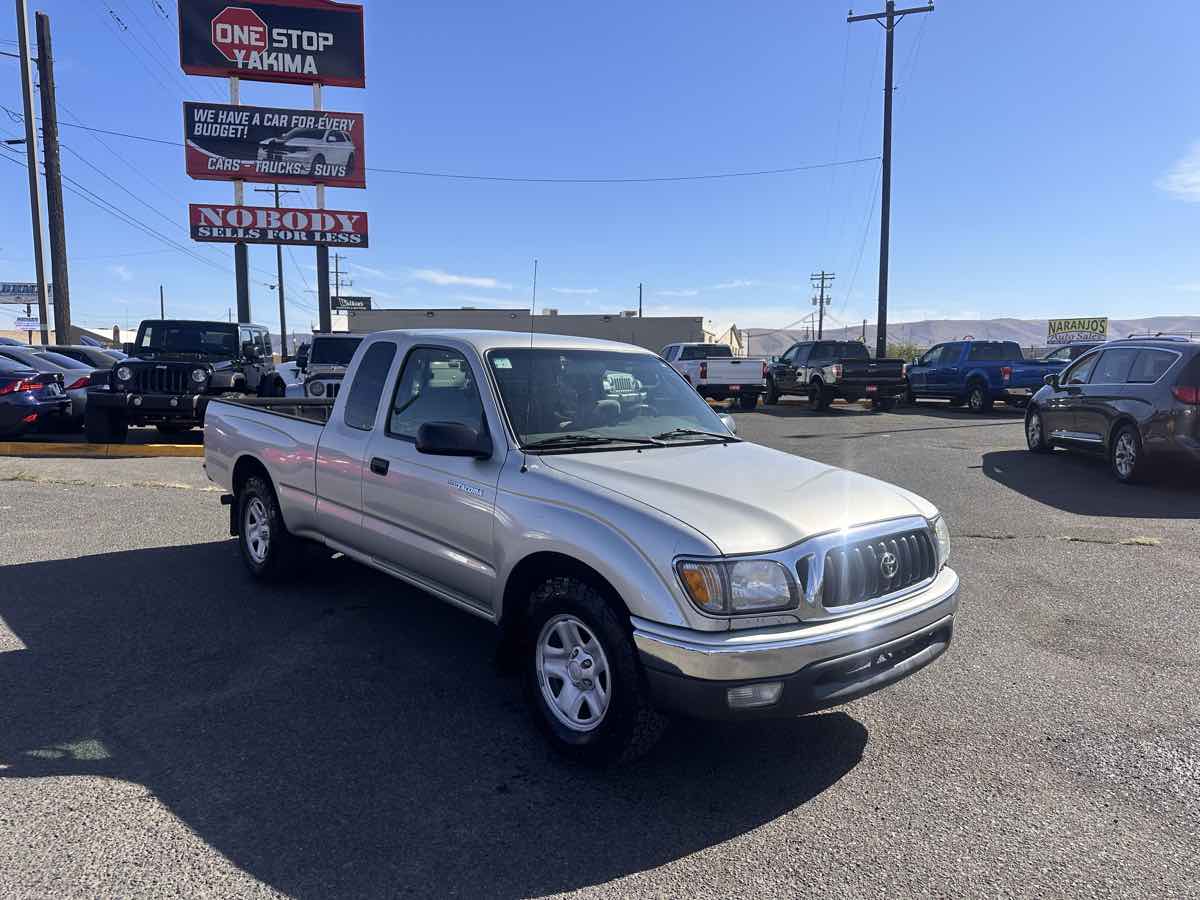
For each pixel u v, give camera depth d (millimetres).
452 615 5375
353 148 27391
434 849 2883
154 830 2945
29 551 6758
